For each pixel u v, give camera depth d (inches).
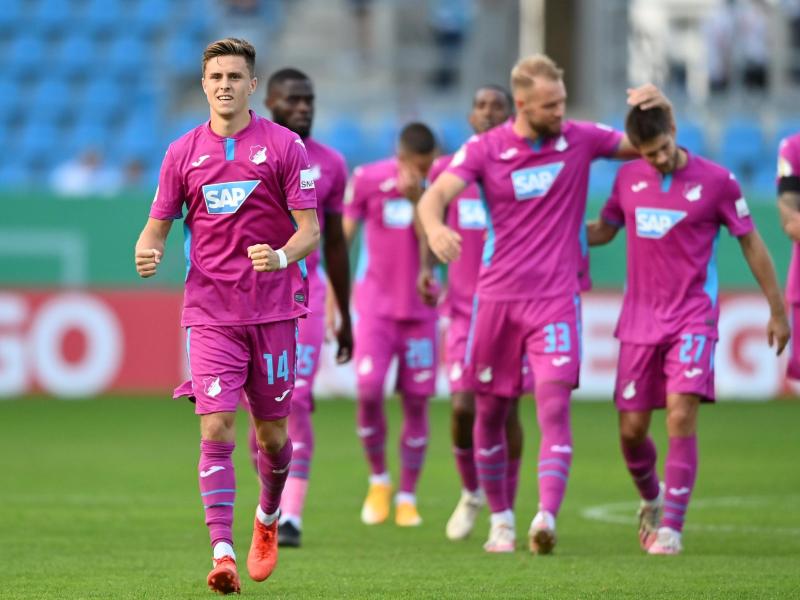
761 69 3275.1
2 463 1670.8
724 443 1910.7
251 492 1434.5
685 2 3535.9
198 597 807.7
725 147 3095.5
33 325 2369.6
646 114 1015.0
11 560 983.0
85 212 2410.2
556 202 1034.7
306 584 866.8
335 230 1182.3
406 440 1284.4
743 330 2402.8
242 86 815.7
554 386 1015.0
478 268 1212.5
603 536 1142.3
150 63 3321.9
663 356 1041.5
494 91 1214.3
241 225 823.7
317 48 3395.7
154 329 2405.3
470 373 1060.5
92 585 861.2
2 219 2396.7
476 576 898.1
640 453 1063.6
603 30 3159.5
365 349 1314.0
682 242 1030.4
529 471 1644.9
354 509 1353.3
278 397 840.3
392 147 3019.2
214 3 3435.0
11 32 3405.5
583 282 1088.8
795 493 1427.2
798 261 1219.2
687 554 1019.3
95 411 2251.5
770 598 800.3
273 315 829.8
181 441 1913.1
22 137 3166.8
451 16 3415.4
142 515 1253.7
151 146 3127.5
